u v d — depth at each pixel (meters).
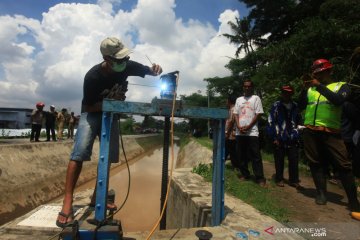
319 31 11.36
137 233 3.32
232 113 7.47
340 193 5.60
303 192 5.65
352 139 5.18
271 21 27.03
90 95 3.31
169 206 7.27
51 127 17.41
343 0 11.64
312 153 4.80
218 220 3.73
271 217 4.04
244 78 30.41
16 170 11.27
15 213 9.70
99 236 2.62
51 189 12.77
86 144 3.18
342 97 4.13
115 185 14.40
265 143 12.70
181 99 3.36
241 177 6.54
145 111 3.21
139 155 30.92
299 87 10.18
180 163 25.47
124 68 3.25
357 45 10.97
